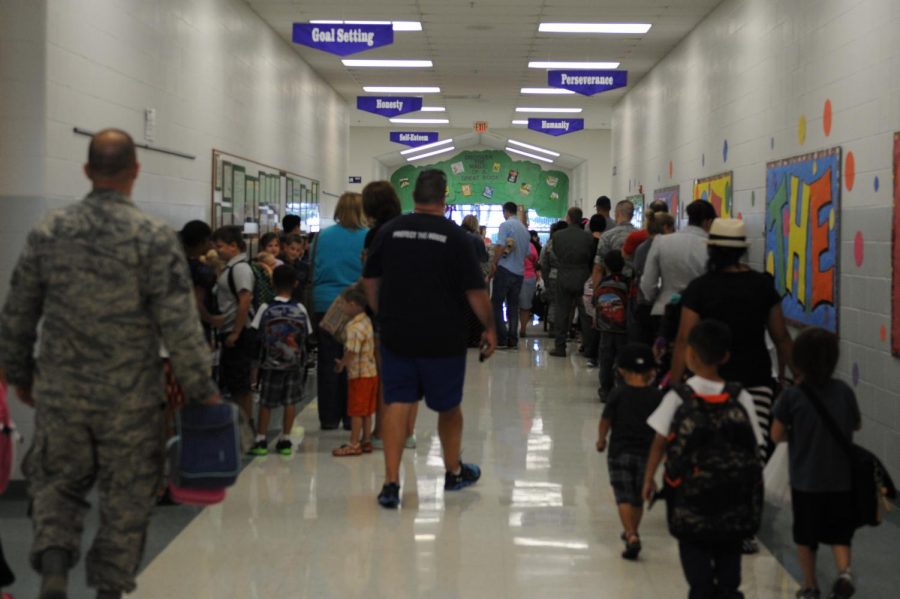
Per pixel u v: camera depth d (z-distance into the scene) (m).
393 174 33.75
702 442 3.62
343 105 20.48
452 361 5.53
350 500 5.74
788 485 4.29
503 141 30.88
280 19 12.29
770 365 4.82
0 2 5.83
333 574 4.48
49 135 5.93
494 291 13.39
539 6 11.41
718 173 11.23
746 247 4.79
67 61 6.18
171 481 3.37
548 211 33.78
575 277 12.19
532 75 17.09
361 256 7.00
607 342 9.06
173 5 8.47
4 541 5.04
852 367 6.62
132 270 3.22
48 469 3.25
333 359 7.79
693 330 3.82
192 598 4.16
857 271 6.53
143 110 7.67
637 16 11.95
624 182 19.67
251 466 6.59
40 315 3.34
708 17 11.82
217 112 10.07
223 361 6.85
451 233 5.43
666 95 14.73
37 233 3.25
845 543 3.98
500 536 5.08
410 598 4.20
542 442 7.42
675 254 5.88
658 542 5.00
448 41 13.77
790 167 8.16
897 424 5.85
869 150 6.34
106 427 3.21
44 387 3.21
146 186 7.77
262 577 4.43
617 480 4.75
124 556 3.25
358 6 11.48
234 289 6.73
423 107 22.77
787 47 8.38
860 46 6.53
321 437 7.57
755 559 4.80
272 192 13.05
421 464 6.65
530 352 12.98
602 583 4.40
